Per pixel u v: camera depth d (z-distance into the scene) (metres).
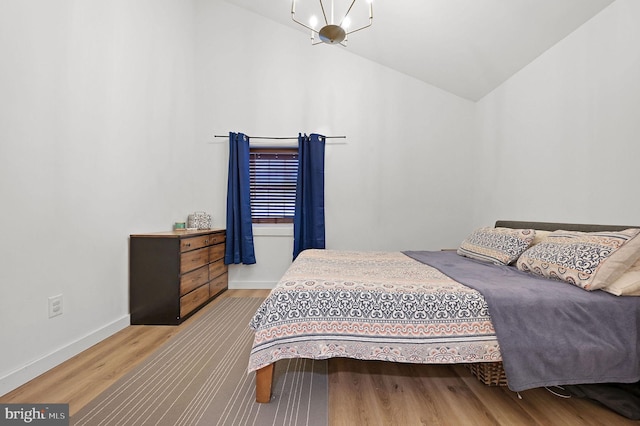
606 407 1.34
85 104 1.93
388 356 1.32
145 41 2.58
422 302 1.35
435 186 3.42
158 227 2.79
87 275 1.94
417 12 2.44
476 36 2.43
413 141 3.42
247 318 2.50
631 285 1.34
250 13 3.41
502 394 1.45
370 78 3.42
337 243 3.46
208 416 1.26
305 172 3.38
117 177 2.23
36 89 1.59
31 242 1.56
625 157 1.69
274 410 1.31
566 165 2.10
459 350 1.31
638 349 1.27
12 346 1.46
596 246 1.49
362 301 1.37
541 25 2.08
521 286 1.45
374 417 1.28
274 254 3.45
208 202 3.43
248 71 3.42
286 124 3.43
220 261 3.22
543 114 2.32
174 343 2.00
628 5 1.67
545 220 2.30
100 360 1.75
